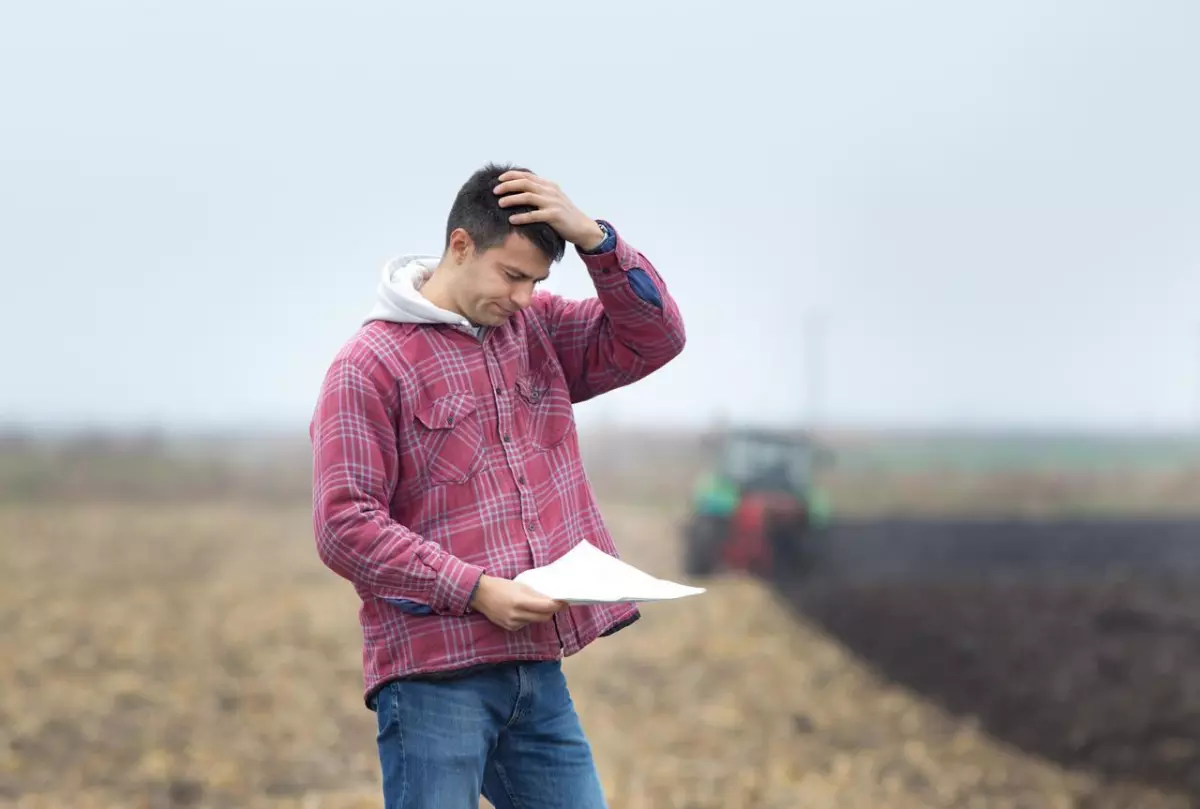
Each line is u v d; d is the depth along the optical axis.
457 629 4.86
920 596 21.05
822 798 10.97
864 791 11.24
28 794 10.97
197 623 20.17
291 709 14.09
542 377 5.32
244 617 20.80
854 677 15.92
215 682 15.53
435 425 4.91
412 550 4.75
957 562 31.28
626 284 5.11
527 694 5.06
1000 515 53.62
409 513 5.00
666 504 57.84
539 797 5.23
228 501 54.03
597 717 13.97
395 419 4.91
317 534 4.81
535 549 5.00
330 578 26.47
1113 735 12.50
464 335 5.02
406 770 4.94
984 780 11.62
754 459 29.06
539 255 4.86
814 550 28.16
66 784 11.30
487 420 5.01
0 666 16.53
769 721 13.89
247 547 33.31
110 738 12.86
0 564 28.78
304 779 11.41
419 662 4.87
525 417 5.18
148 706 14.26
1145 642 16.38
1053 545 35.78
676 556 32.62
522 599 4.71
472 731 4.96
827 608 20.44
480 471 4.97
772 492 27.88
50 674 16.05
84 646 18.06
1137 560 31.27
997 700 14.22
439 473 4.94
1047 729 13.05
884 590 22.17
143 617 20.80
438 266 5.15
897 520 47.81
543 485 5.14
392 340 4.93
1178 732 12.35
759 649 17.70
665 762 12.09
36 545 33.19
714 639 18.47
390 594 4.82
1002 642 16.98
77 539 34.97
